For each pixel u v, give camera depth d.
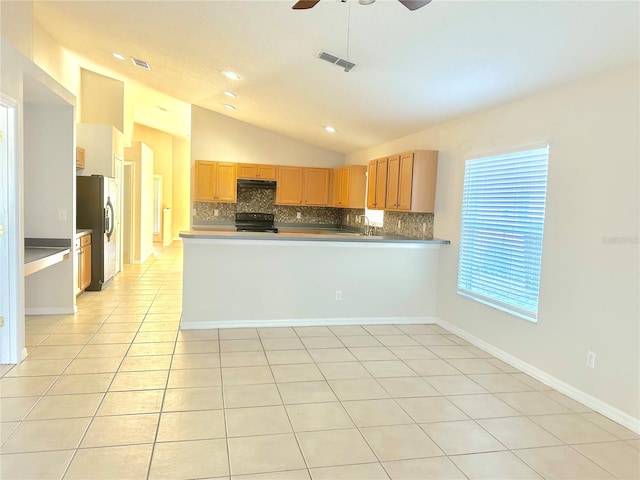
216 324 4.55
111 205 6.60
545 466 2.31
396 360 3.81
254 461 2.25
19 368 3.33
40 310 4.86
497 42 2.87
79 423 2.55
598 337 2.96
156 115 9.56
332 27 3.23
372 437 2.53
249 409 2.81
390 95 4.39
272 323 4.69
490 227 4.09
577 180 3.13
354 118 5.58
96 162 6.78
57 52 5.91
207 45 4.33
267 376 3.35
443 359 3.87
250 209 8.23
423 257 5.02
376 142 6.61
